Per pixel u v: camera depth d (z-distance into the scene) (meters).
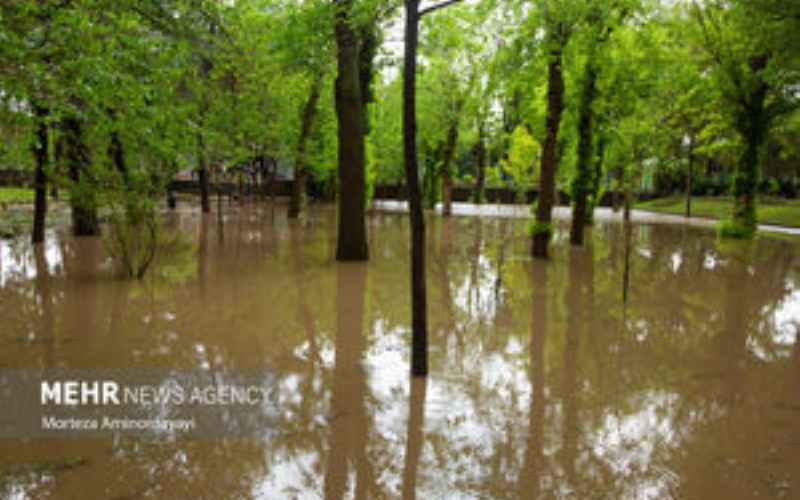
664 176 52.34
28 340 7.20
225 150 19.56
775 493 3.84
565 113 18.39
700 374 6.37
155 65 7.61
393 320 8.59
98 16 7.44
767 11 16.83
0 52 5.24
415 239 5.82
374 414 5.07
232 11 11.09
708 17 21.02
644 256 16.64
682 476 4.06
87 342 7.15
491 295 10.61
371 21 7.88
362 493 3.77
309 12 10.94
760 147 22.22
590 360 6.82
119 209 12.41
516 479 3.99
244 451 4.35
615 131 20.95
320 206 38.59
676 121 28.59
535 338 7.75
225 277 11.84
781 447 4.55
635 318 8.96
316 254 15.41
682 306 9.89
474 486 3.89
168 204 32.19
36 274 11.77
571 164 28.14
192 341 7.27
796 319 9.07
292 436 4.62
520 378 6.12
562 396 5.62
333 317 8.66
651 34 16.52
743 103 21.61
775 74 19.38
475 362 6.65
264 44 15.83
